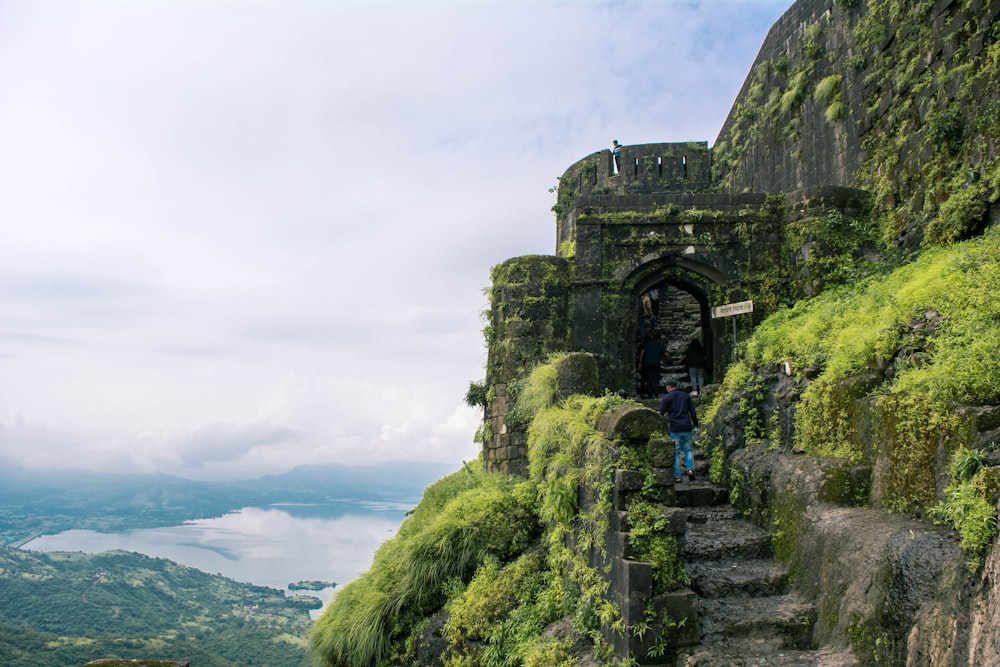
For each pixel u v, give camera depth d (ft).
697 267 52.39
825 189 50.39
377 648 38.65
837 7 56.75
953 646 16.56
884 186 48.83
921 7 45.80
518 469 46.29
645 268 52.44
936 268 31.30
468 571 38.29
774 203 52.08
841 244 49.44
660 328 72.33
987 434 20.63
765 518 31.22
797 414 32.86
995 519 16.75
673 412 37.42
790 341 37.88
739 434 37.76
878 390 27.63
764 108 68.08
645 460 25.76
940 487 22.25
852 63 53.06
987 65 39.52
